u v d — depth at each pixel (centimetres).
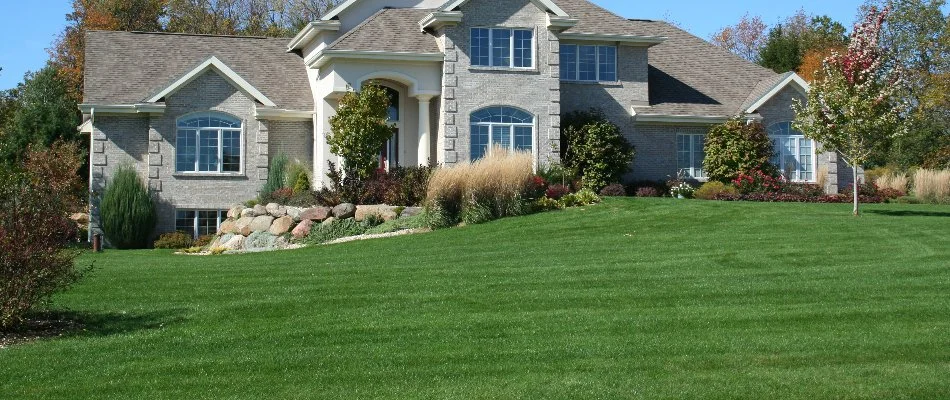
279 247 2744
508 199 2722
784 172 3659
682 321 1385
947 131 5212
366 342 1313
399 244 2355
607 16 3669
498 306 1514
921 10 5412
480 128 3247
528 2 3284
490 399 1058
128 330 1421
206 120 3350
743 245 2073
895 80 2555
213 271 1953
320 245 2517
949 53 5303
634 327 1357
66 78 5228
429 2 3681
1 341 1355
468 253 2123
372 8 3622
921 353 1202
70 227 1475
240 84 3362
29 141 4444
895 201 3541
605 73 3600
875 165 5384
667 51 4012
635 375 1133
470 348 1267
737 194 3350
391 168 3059
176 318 1488
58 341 1355
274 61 3712
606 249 2097
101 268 1994
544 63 3303
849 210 2705
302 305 1556
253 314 1505
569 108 3534
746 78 3934
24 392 1129
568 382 1109
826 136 2559
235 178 3369
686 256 1964
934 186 3525
